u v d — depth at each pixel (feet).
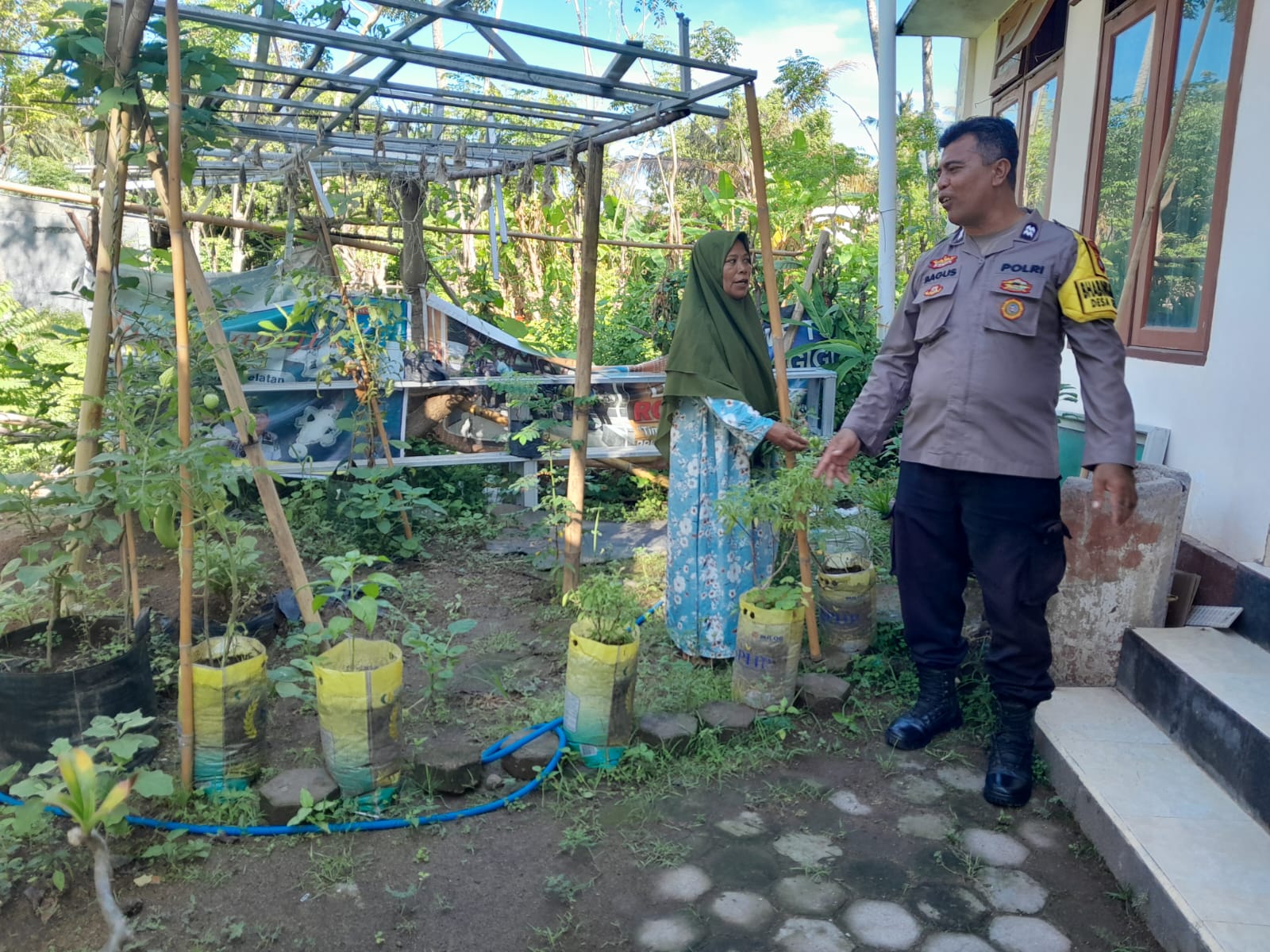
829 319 23.71
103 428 9.76
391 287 25.95
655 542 17.90
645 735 9.69
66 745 7.25
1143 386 13.24
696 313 11.69
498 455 19.35
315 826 8.32
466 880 7.79
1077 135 16.46
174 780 8.91
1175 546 10.36
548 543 16.93
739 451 11.73
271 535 17.17
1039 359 8.74
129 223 23.84
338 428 18.04
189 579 8.41
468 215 21.50
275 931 7.09
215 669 8.52
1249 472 10.68
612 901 7.58
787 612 10.37
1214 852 7.49
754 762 9.67
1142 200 13.79
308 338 18.19
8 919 7.15
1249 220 10.84
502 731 10.09
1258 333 10.59
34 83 10.64
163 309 14.58
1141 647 10.05
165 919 7.22
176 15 8.13
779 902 7.58
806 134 42.11
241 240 27.43
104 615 10.38
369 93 12.38
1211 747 8.65
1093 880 7.91
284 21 9.58
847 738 10.34
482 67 10.90
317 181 18.15
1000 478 8.78
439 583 15.48
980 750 10.10
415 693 11.21
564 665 12.12
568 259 37.14
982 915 7.45
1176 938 6.86
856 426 9.82
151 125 10.18
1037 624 8.94
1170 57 13.04
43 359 24.41
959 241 9.32
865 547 12.92
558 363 20.03
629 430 20.27
